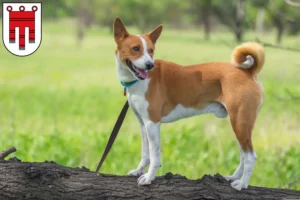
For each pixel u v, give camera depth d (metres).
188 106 5.15
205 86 5.10
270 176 7.98
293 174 7.83
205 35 56.19
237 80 4.98
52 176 4.94
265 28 65.62
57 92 18.67
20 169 4.98
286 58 33.53
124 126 12.56
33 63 28.59
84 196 4.87
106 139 9.30
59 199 4.88
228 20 50.66
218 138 9.85
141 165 5.22
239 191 4.95
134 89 5.06
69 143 9.47
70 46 41.25
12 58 30.48
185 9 60.16
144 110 5.05
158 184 4.95
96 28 65.88
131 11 52.62
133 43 5.02
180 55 33.44
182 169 8.21
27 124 12.88
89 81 21.98
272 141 10.65
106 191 4.89
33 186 4.89
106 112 14.81
